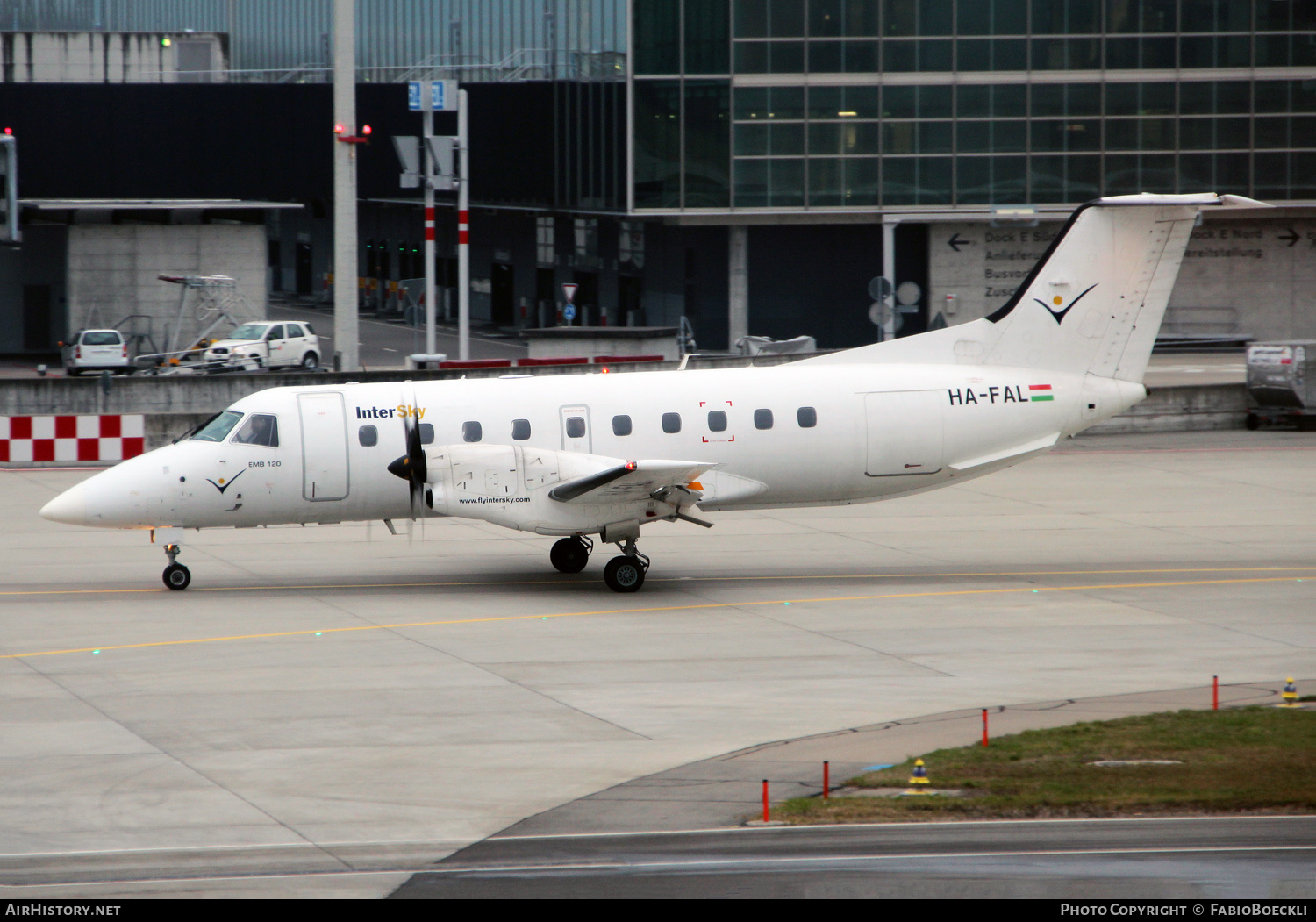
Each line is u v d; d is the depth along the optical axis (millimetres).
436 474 86875
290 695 66438
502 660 73125
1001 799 51562
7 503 119625
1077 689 68000
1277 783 53281
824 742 59281
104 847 47625
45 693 66500
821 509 123312
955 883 44156
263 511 90188
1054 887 43781
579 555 96000
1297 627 81125
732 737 60188
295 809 51406
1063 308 97875
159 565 98375
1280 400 163250
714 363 178375
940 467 96312
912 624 81938
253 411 90125
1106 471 141250
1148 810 50750
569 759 57156
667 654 74500
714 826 49312
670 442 92562
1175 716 62469
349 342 171750
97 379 152125
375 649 75125
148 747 58625
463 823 49969
